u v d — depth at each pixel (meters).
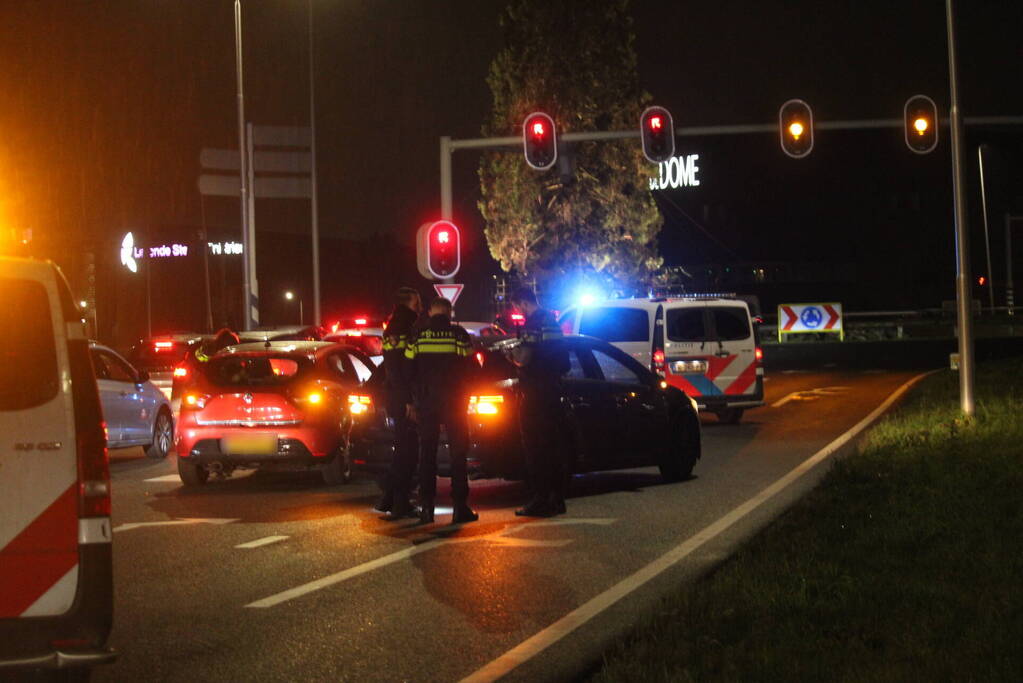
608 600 8.18
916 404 21.48
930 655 5.93
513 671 6.53
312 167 31.73
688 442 14.31
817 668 5.82
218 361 14.42
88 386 5.63
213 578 9.14
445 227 24.31
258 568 9.52
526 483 13.95
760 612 7.05
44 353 5.57
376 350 24.58
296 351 14.50
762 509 11.92
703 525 11.09
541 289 42.19
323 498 13.56
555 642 7.12
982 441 14.24
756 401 20.58
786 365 37.34
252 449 14.05
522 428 11.97
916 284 81.81
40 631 5.45
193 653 7.02
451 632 7.42
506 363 12.89
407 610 8.02
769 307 84.06
